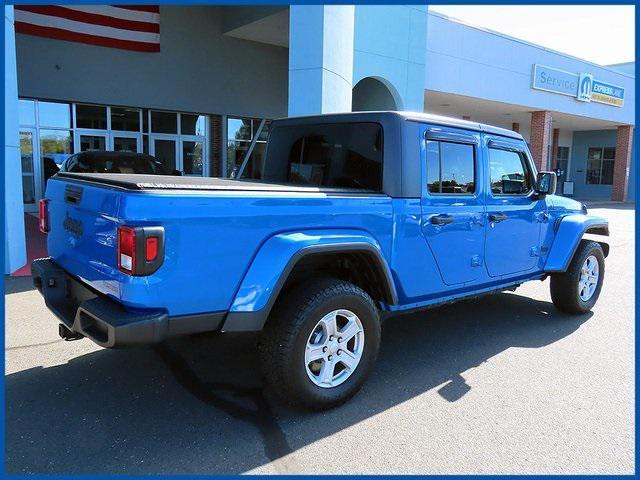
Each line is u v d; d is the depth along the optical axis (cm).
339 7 980
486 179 458
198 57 1659
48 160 1472
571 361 447
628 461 299
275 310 327
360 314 354
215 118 1742
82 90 1478
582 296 585
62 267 367
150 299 272
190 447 301
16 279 669
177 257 278
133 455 292
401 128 387
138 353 439
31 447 297
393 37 1462
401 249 384
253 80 1789
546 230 543
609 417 349
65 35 1420
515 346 482
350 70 1116
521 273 515
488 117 2389
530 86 2005
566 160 3259
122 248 270
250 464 287
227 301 299
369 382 397
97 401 354
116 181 306
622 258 1002
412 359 446
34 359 423
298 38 930
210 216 288
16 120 704
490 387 392
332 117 435
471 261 447
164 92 1609
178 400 358
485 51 1802
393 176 384
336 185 430
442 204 413
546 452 307
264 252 309
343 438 316
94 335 284
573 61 2175
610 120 2512
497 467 292
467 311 602
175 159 1691
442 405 361
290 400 333
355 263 377
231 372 405
